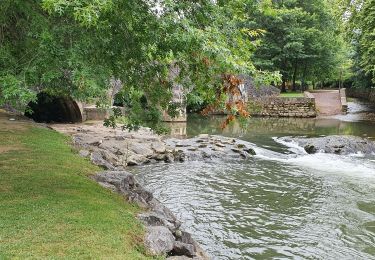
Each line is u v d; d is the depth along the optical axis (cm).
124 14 611
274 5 980
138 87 816
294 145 2216
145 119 883
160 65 796
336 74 5106
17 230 591
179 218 1078
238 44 714
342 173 1599
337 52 4544
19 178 867
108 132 2162
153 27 623
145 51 712
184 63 787
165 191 1332
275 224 1047
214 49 579
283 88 4659
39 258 509
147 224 738
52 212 670
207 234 974
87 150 1416
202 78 770
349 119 3381
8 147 1243
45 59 551
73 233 598
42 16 593
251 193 1320
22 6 600
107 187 912
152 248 622
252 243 927
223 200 1242
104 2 467
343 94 4222
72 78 562
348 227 1029
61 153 1195
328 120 3341
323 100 4231
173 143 2086
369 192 1334
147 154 1806
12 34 678
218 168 1677
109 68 671
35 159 1072
